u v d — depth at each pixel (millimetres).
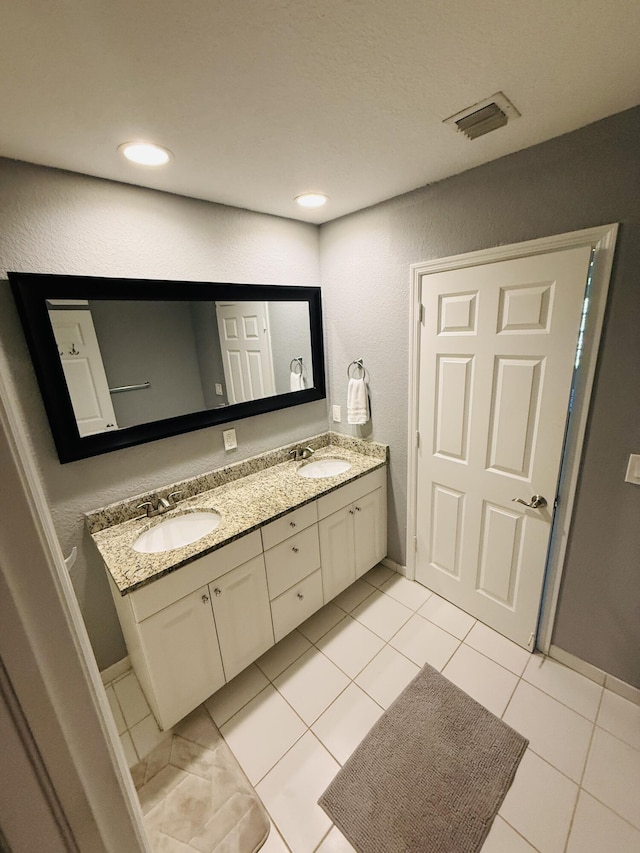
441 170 1628
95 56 850
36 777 361
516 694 1708
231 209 1937
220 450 2100
